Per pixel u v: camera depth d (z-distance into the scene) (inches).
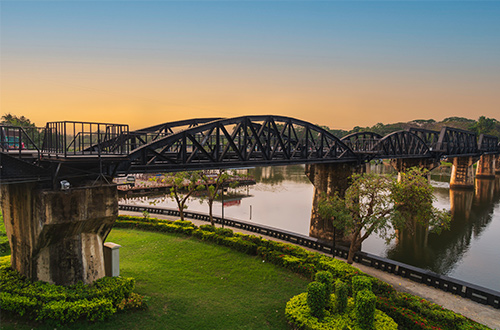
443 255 1370.6
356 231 995.9
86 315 528.4
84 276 599.2
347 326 543.2
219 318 600.7
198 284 748.0
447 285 816.9
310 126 1237.1
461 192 2994.6
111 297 574.2
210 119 1114.1
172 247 1027.9
